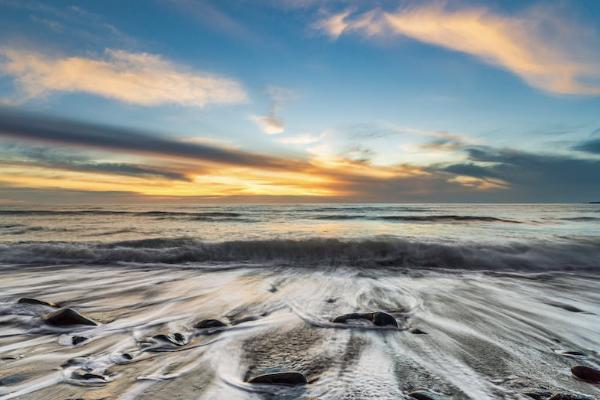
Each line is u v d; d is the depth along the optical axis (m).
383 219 24.42
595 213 38.47
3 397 2.16
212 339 3.35
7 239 11.64
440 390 2.33
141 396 2.19
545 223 21.25
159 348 3.09
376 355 2.99
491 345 3.29
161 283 6.20
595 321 4.15
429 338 3.47
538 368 2.75
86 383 2.38
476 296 5.47
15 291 5.52
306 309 4.59
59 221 20.86
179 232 14.09
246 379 2.49
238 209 45.56
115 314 4.26
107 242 9.64
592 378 2.52
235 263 8.34
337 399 2.17
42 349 3.04
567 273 7.57
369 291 5.78
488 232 14.42
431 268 8.04
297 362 2.82
